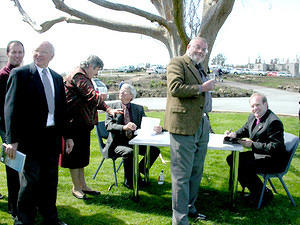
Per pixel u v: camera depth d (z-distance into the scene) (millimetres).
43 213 2645
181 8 4500
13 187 2783
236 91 23750
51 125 2564
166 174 4320
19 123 2369
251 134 3250
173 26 5199
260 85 33406
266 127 3074
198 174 2822
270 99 19719
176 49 5305
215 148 2926
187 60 2535
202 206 3227
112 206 3193
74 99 3051
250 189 3279
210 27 4973
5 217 2850
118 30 5648
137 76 35594
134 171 3262
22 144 2422
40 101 2447
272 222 2883
